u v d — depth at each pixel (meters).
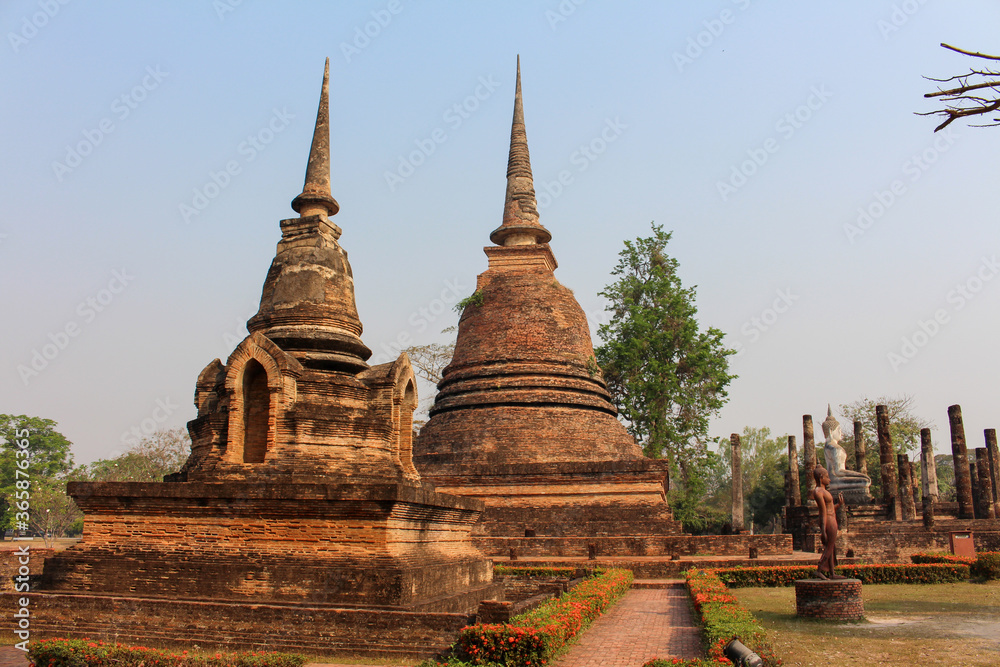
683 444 49.12
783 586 28.03
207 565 17.70
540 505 36.69
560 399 39.53
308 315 22.41
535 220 43.75
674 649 16.12
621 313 51.66
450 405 40.59
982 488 50.44
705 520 64.88
